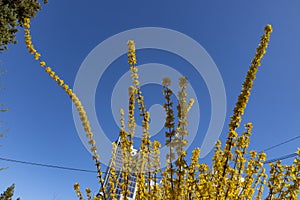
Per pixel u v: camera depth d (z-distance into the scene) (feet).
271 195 4.39
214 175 4.07
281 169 4.49
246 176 4.56
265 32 3.63
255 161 4.64
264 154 4.64
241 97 3.56
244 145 4.25
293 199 4.07
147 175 4.44
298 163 4.37
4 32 11.83
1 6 12.02
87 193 4.48
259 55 3.59
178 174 3.38
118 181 4.27
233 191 4.16
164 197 4.11
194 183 3.97
